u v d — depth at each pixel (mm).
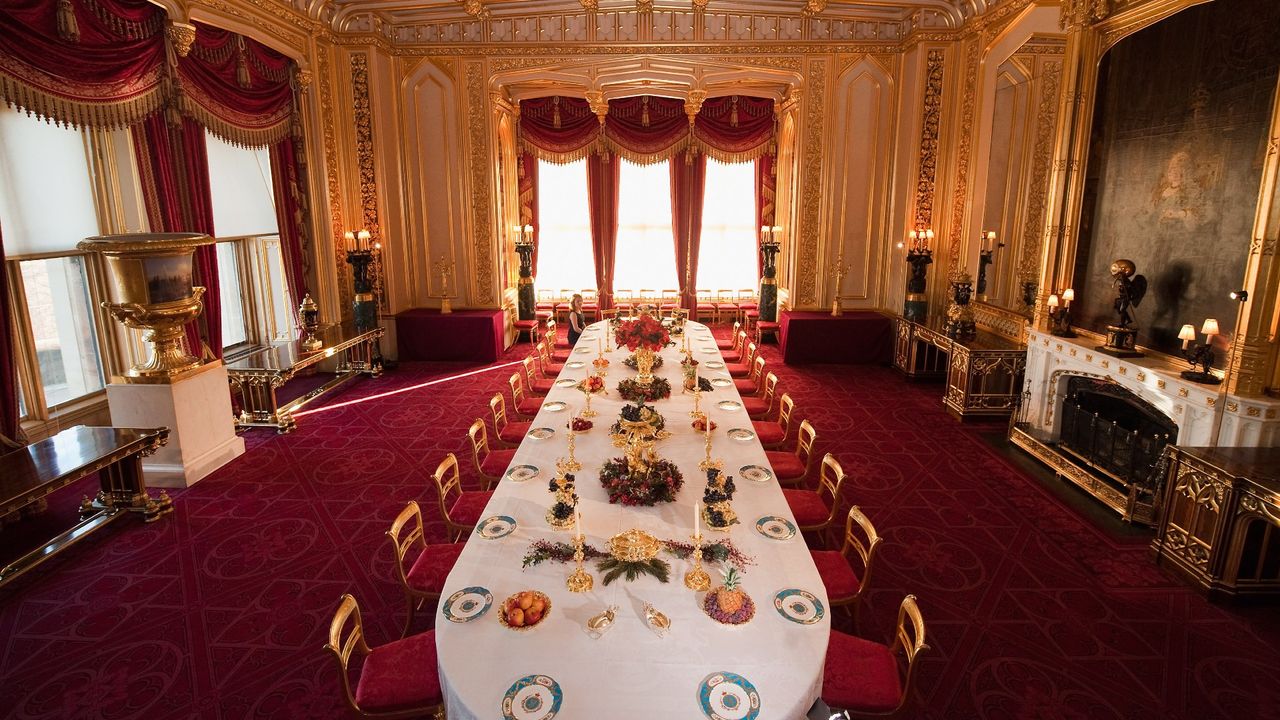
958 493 5723
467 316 10250
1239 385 4477
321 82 8969
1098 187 6066
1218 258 4801
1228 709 3322
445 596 2848
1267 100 4383
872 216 10352
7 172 5586
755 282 13062
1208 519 4211
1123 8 5660
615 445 4449
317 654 3691
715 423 4926
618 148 12094
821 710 2520
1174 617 4027
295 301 8750
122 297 5465
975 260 8922
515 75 10023
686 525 3438
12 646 3744
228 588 4297
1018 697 3400
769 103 11859
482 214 10500
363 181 9820
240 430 7195
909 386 9125
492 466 4871
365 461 6367
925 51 9359
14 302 5703
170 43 6129
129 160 6438
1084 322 6297
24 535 4984
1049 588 4324
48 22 5020
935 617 4023
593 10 9672
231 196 8398
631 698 2303
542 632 2625
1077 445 6207
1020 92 7832
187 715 3262
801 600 2840
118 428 5254
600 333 8484
